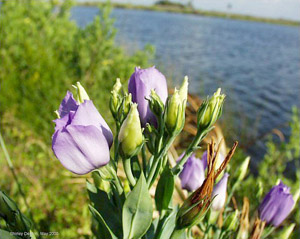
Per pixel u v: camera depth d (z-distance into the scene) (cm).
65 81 65
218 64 242
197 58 250
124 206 17
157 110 17
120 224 18
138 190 16
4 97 61
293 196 23
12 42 67
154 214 30
